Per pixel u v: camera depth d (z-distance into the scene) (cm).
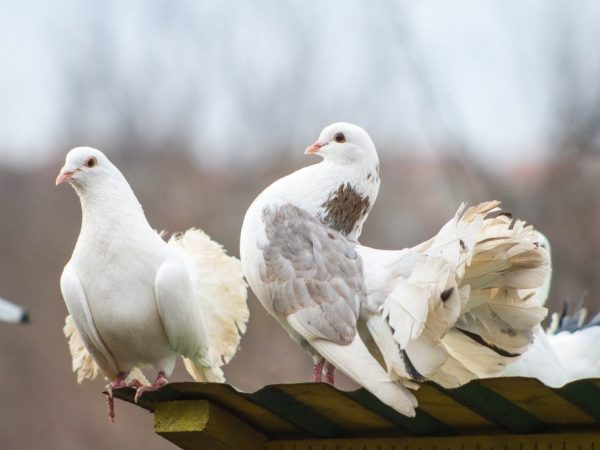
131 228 1021
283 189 1028
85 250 1020
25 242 2975
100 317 1012
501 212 898
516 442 898
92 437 2522
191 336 1024
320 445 962
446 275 867
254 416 938
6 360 2656
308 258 972
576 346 1222
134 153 3259
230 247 2728
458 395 856
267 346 2302
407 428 928
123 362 1042
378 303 928
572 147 2283
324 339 933
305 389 877
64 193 3092
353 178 1027
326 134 1040
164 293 1003
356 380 894
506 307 898
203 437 929
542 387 826
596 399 836
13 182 3184
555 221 2239
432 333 875
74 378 2619
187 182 2964
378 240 2597
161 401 932
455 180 2480
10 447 2556
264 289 977
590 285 2122
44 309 2789
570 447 882
